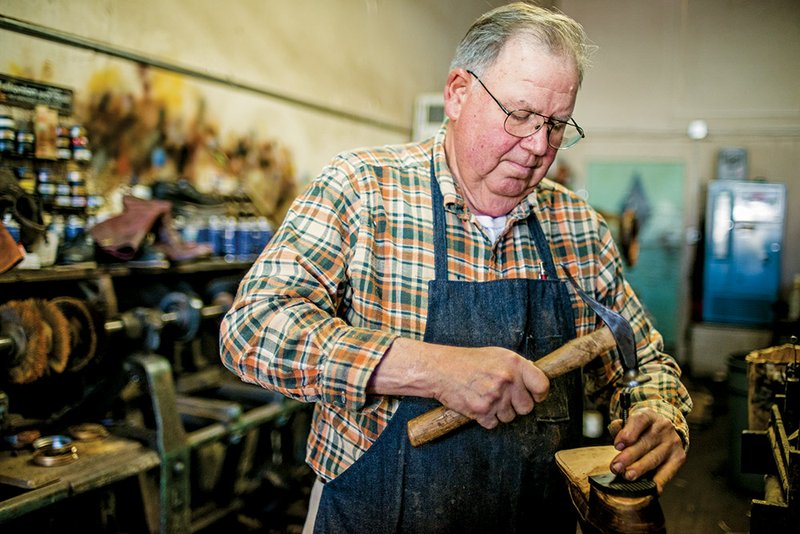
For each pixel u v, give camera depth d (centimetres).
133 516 221
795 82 632
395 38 534
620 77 681
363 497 121
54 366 211
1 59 253
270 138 402
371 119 508
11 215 227
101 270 245
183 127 338
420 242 125
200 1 345
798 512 120
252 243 338
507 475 122
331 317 112
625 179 691
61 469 198
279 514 294
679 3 658
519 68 113
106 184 298
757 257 620
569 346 114
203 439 246
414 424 113
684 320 687
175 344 293
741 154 643
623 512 97
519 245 132
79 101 284
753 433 175
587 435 403
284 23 407
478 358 104
